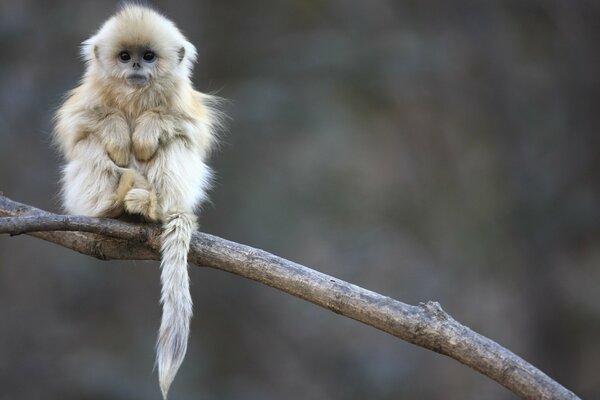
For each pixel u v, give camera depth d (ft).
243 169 76.48
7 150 69.31
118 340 69.41
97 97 27.02
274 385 71.77
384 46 78.02
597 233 74.69
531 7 80.94
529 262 74.02
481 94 79.71
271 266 24.84
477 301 74.08
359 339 74.02
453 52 80.07
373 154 79.82
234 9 79.82
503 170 77.51
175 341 24.93
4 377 66.44
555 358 72.74
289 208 76.02
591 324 73.97
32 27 73.20
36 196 69.36
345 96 78.79
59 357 67.82
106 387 64.59
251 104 74.38
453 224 77.05
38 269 69.82
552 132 78.59
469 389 69.00
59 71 72.43
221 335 73.41
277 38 80.48
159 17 27.76
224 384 69.82
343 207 77.15
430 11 81.87
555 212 74.84
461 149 79.77
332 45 77.36
